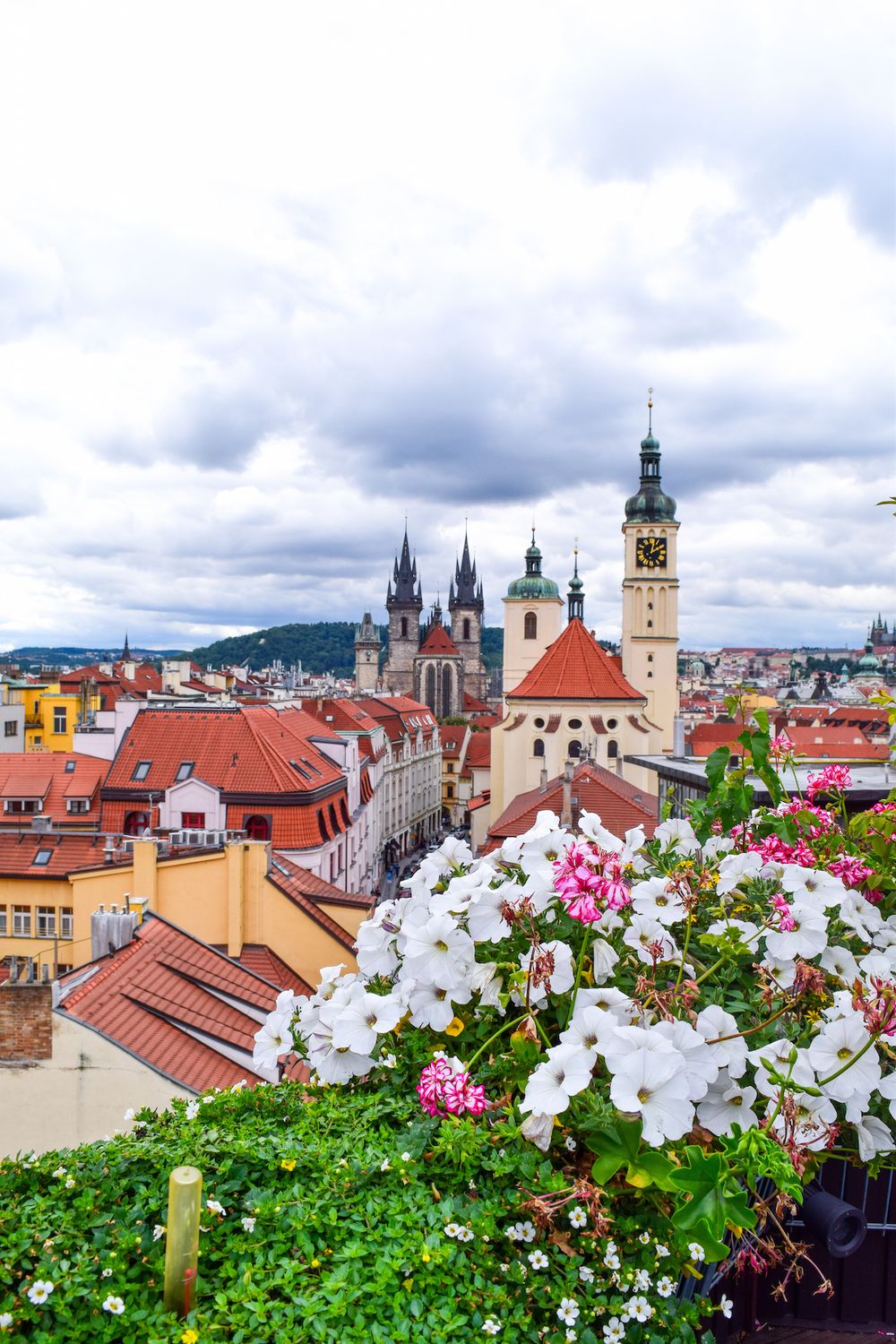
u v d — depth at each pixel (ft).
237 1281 16.71
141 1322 16.14
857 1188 21.16
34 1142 60.39
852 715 449.89
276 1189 19.35
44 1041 60.64
